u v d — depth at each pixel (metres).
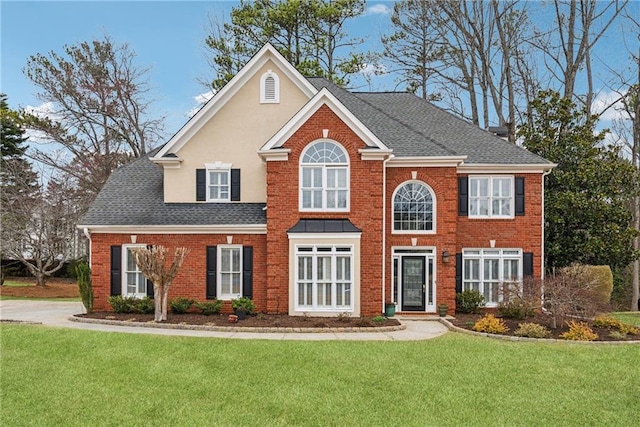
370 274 20.25
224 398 10.59
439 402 10.45
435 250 21.50
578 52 34.88
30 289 34.62
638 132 33.53
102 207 22.78
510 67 38.41
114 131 41.84
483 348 14.86
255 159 23.31
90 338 15.48
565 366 13.05
